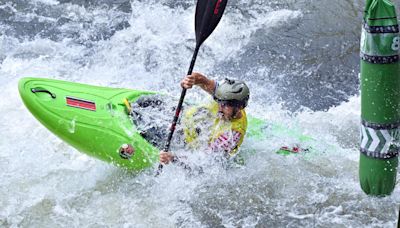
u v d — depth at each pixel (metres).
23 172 18.66
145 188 18.08
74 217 17.12
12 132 20.39
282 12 29.42
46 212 17.28
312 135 20.53
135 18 28.88
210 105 17.86
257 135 19.45
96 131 17.80
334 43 27.25
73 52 26.28
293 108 23.17
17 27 28.02
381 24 14.52
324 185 18.23
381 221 17.00
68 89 18.47
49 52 26.19
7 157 19.25
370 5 14.59
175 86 24.16
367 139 16.27
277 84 24.70
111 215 17.23
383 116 15.66
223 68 25.73
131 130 17.89
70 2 30.19
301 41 27.38
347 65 25.95
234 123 17.38
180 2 30.00
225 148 17.48
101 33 27.80
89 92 18.66
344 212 17.34
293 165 18.77
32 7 29.67
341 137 20.64
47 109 17.62
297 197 17.88
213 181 18.17
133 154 17.67
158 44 27.05
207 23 18.45
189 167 17.89
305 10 29.56
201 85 17.67
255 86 24.52
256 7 29.77
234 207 17.58
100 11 29.52
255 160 18.69
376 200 17.47
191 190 17.95
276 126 20.16
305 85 24.69
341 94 24.16
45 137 20.17
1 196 17.75
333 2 30.03
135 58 26.05
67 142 18.02
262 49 26.92
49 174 18.66
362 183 17.27
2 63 25.12
